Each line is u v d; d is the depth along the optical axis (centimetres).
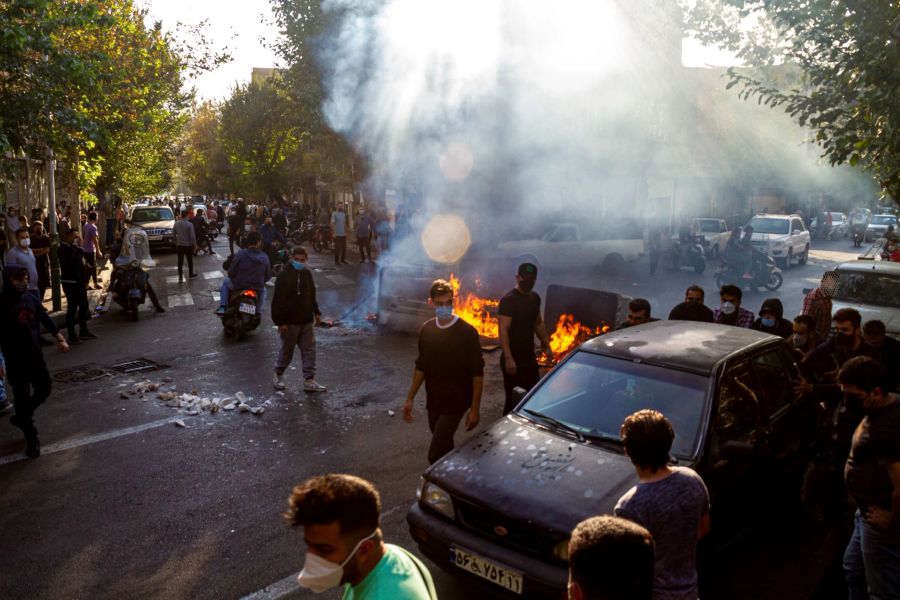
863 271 1091
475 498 403
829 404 603
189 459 665
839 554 503
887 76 738
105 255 2358
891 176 837
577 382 498
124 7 1923
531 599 372
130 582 457
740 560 495
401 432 741
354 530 184
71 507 564
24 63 988
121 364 1015
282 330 873
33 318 665
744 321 752
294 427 755
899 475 331
